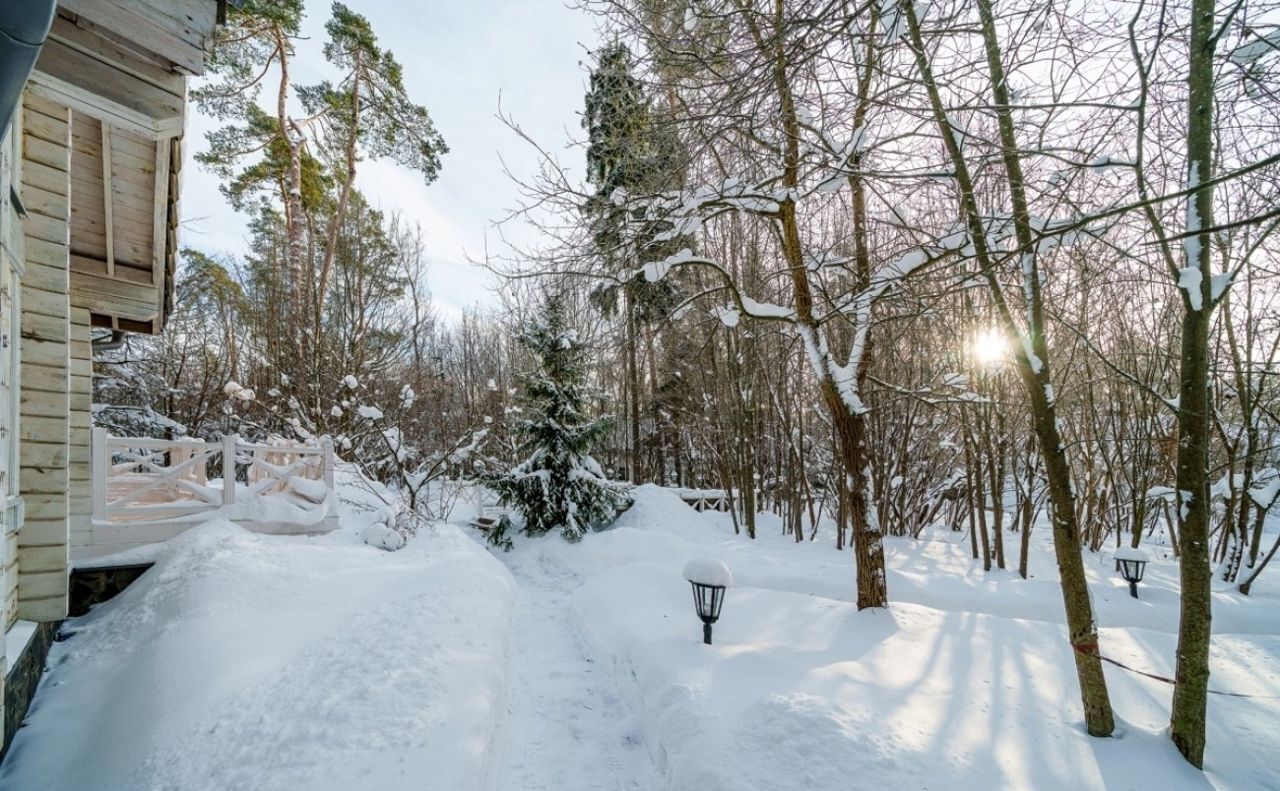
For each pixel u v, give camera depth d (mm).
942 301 7023
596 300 5551
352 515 8508
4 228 2693
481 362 21750
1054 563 7758
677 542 8461
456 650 3719
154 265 5023
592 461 10016
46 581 3379
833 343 9172
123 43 3086
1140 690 3314
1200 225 2537
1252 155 3004
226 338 16516
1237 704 3254
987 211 4082
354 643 3727
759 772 2381
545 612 6164
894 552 8461
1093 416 8008
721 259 8320
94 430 5113
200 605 4035
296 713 2838
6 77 1381
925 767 2387
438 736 2709
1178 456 2744
